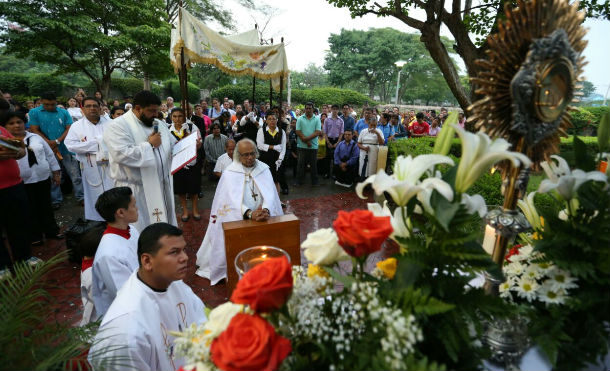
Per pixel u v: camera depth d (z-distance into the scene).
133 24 19.59
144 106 3.82
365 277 0.97
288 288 0.78
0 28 16.97
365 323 0.89
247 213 3.50
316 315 0.89
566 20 0.99
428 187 0.87
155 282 1.76
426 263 0.92
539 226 1.27
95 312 2.38
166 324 1.81
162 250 1.67
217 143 8.06
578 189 1.06
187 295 1.99
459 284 0.94
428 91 52.44
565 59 0.97
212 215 3.80
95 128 4.97
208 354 0.88
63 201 6.50
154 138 3.82
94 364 1.41
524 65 0.94
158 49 19.62
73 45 18.23
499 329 1.12
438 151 1.02
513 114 0.99
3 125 4.09
